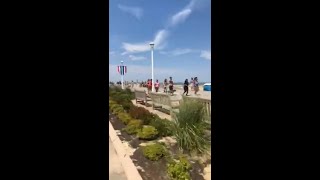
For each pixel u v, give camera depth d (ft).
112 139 24.56
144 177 14.90
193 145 18.52
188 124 19.52
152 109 46.03
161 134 24.03
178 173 14.21
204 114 20.59
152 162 17.13
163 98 40.83
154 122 27.14
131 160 17.24
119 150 20.02
